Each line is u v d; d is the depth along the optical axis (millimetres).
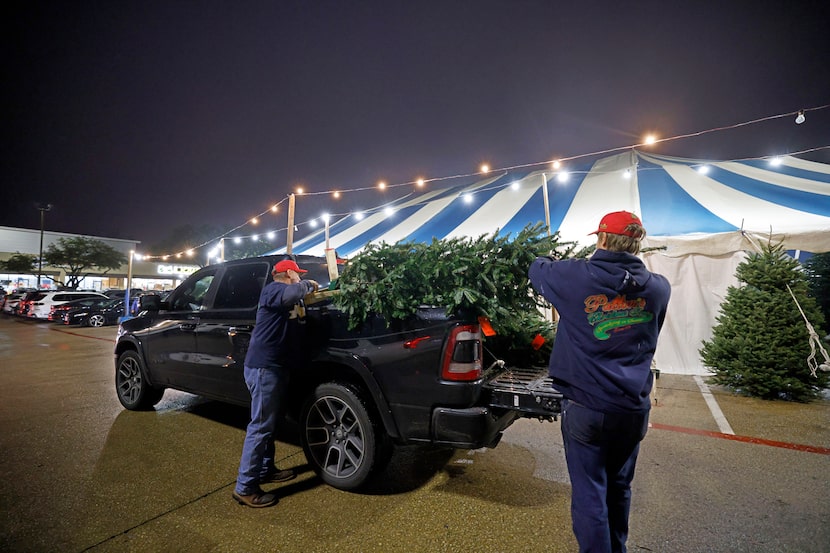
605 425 1989
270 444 3443
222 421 5047
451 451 4133
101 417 5215
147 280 52344
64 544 2650
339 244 10922
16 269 42500
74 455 4023
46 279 44812
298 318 3354
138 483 3459
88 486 3406
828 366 5324
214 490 3342
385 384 3125
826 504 3037
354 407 3240
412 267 3137
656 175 9508
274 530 2801
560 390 2146
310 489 3381
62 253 43406
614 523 2166
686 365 7273
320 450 3537
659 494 3225
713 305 7105
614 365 1987
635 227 2051
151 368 5137
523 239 3186
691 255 7188
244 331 3996
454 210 10695
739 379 6043
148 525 2859
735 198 7781
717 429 4617
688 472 3584
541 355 3631
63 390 6715
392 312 3123
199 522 2895
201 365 4426
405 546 2623
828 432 4496
